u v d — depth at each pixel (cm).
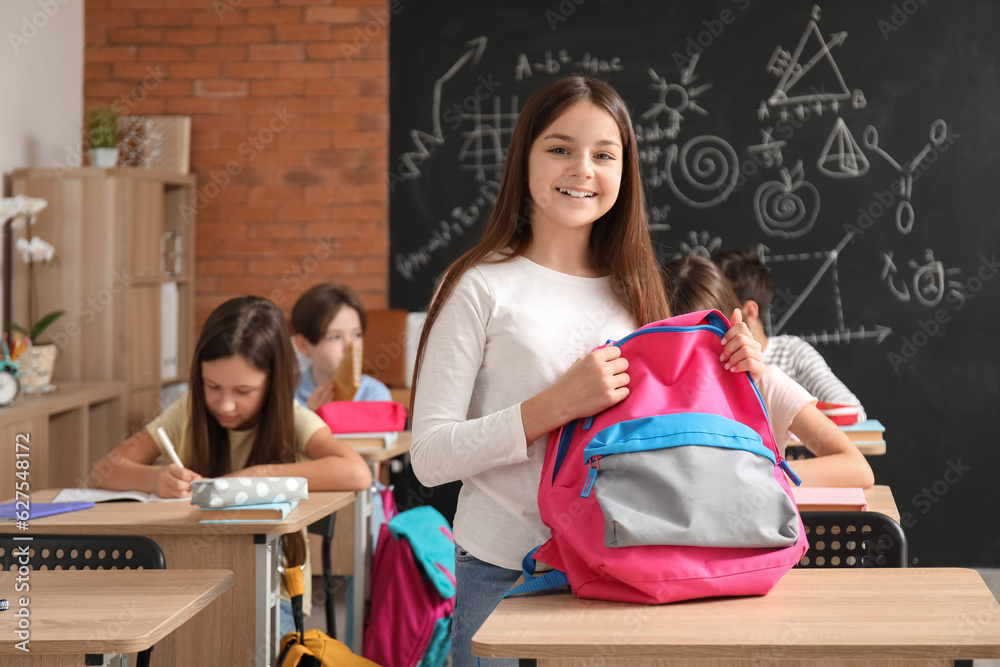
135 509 189
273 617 183
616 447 110
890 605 110
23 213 348
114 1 433
